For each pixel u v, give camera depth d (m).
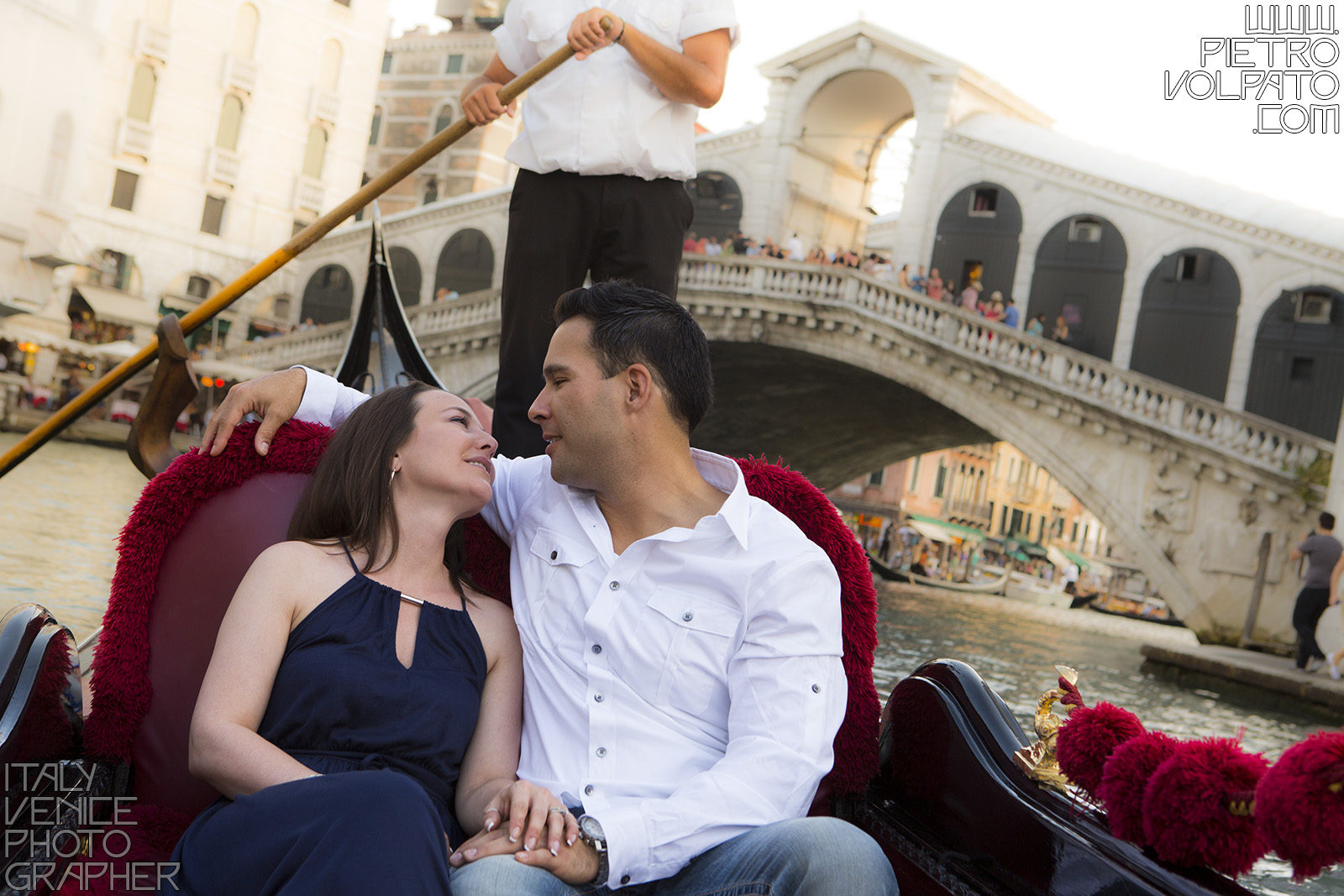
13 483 12.66
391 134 30.77
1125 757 1.24
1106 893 1.20
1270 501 17.06
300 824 1.19
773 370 22.84
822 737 1.45
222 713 1.37
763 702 1.45
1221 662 12.66
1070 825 1.29
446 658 1.51
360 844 1.16
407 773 1.44
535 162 2.41
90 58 22.48
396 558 1.53
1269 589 17.02
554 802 1.35
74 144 22.41
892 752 1.63
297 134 25.92
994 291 20.47
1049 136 20.55
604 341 1.51
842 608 1.61
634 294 1.55
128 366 2.41
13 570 7.23
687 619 1.48
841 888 1.28
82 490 12.98
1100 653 14.96
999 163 20.48
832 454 29.06
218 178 24.80
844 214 24.75
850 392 23.36
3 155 20.95
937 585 28.22
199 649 1.55
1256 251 18.34
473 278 24.47
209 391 24.69
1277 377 18.20
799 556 1.50
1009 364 18.58
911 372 19.36
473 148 29.86
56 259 21.98
